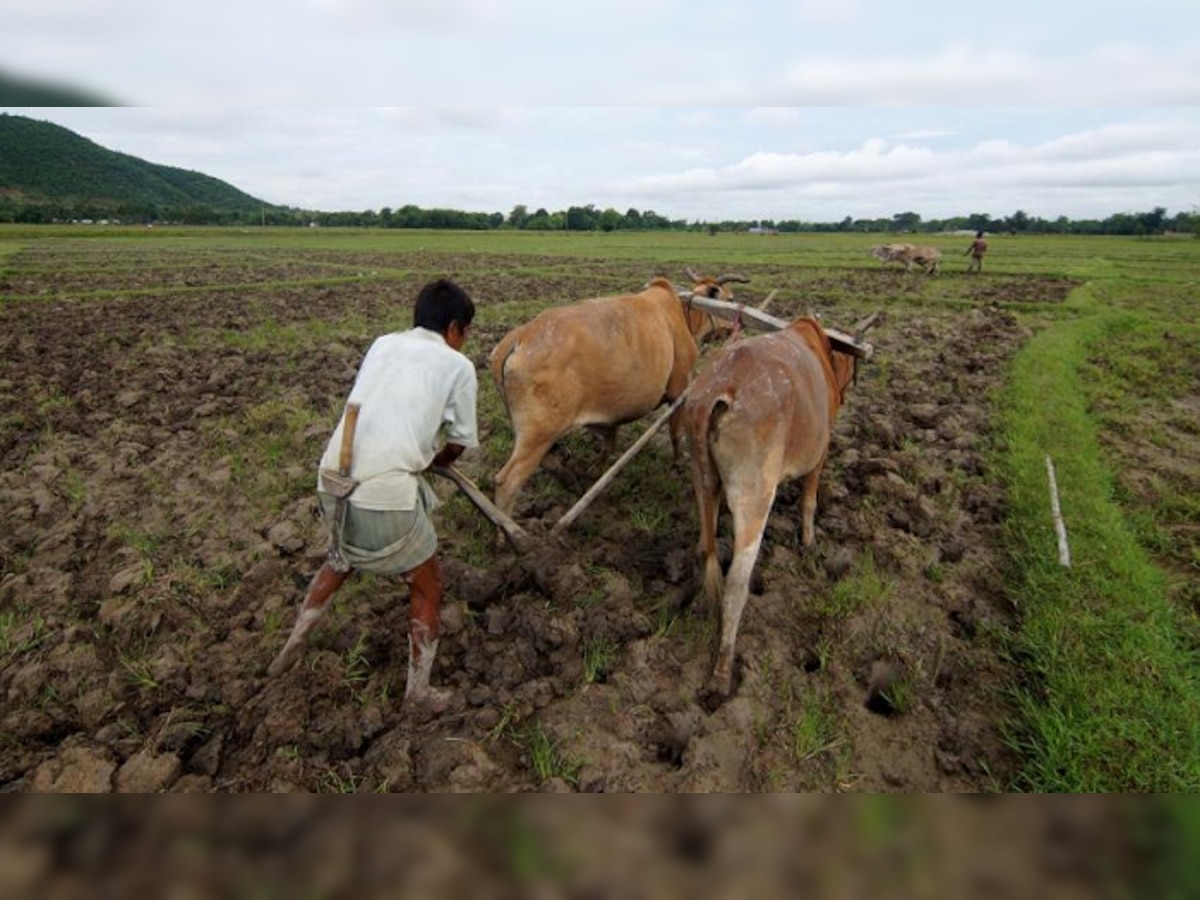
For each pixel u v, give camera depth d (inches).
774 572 183.9
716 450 148.9
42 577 179.6
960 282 921.5
